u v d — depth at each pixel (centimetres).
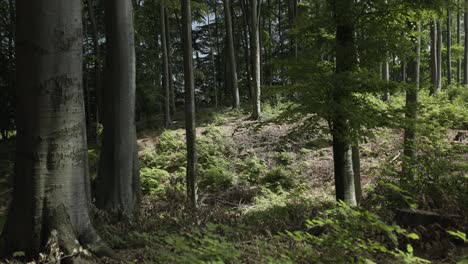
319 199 1030
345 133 712
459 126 1481
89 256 482
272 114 1845
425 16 789
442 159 560
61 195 478
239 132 1662
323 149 1450
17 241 470
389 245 419
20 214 473
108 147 824
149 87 2253
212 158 1480
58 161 476
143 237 533
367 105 739
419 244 422
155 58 2375
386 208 515
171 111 2409
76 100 491
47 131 469
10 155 1888
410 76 1010
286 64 793
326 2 785
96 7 2469
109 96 825
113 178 816
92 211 739
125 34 823
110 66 824
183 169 1455
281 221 646
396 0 730
